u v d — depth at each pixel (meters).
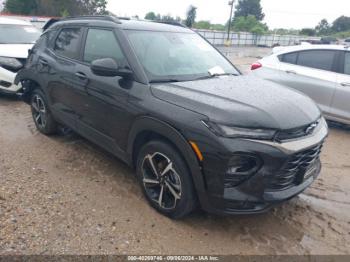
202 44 4.30
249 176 2.70
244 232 3.13
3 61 6.68
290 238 3.10
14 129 5.40
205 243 2.95
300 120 2.89
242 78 3.83
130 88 3.34
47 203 3.32
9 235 2.81
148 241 2.91
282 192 2.85
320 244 3.04
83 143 4.92
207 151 2.69
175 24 4.58
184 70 3.62
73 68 4.17
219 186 2.72
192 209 3.07
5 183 3.63
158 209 3.28
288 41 62.22
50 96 4.71
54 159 4.35
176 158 2.96
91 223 3.07
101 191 3.63
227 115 2.70
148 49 3.62
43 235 2.86
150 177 3.35
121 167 4.21
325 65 6.34
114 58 3.63
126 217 3.20
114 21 3.88
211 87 3.25
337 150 5.47
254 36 57.16
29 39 8.08
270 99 3.08
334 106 6.20
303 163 2.95
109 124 3.67
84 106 4.01
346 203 3.79
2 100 7.11
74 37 4.41
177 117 2.88
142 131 3.24
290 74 6.64
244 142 2.62
